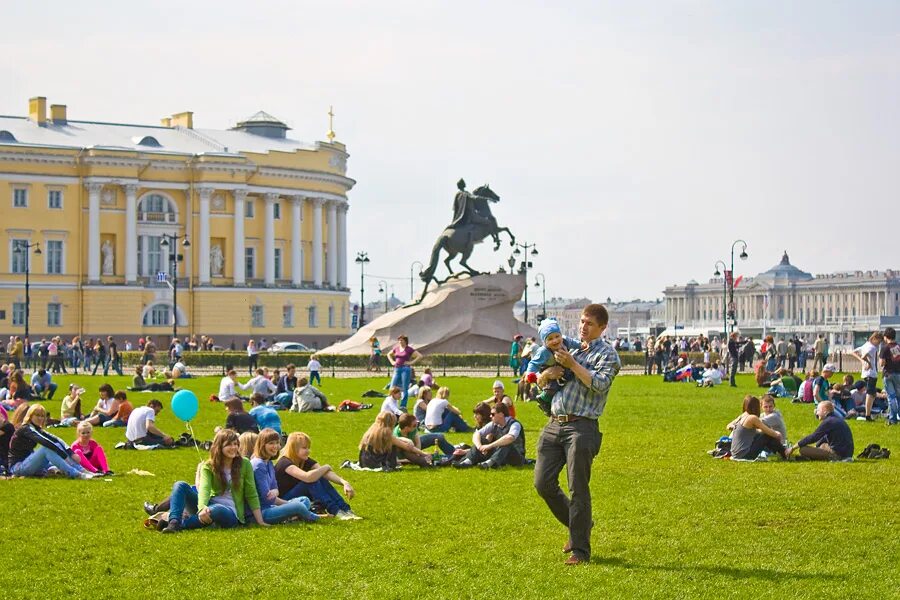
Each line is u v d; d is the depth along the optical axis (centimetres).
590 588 1404
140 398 4803
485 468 2408
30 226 12281
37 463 2281
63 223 12419
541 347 1548
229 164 12988
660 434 3128
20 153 12206
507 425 2470
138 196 12838
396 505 1966
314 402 4016
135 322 12569
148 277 12781
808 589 1398
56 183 12381
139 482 2230
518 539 1684
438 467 2444
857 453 2698
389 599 1362
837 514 1861
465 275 6819
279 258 13712
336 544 1647
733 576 1460
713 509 1911
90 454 2352
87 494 2078
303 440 1897
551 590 1396
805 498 2011
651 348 6869
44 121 13150
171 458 2616
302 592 1394
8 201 12200
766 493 2067
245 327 13075
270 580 1447
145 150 12769
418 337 6700
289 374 4391
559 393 1545
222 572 1487
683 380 5944
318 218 13925
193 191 12938
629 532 1730
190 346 10281
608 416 3712
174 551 1605
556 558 1559
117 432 3212
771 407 2597
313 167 13800
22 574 1480
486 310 6756
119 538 1691
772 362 6003
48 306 12338
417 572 1487
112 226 12619
